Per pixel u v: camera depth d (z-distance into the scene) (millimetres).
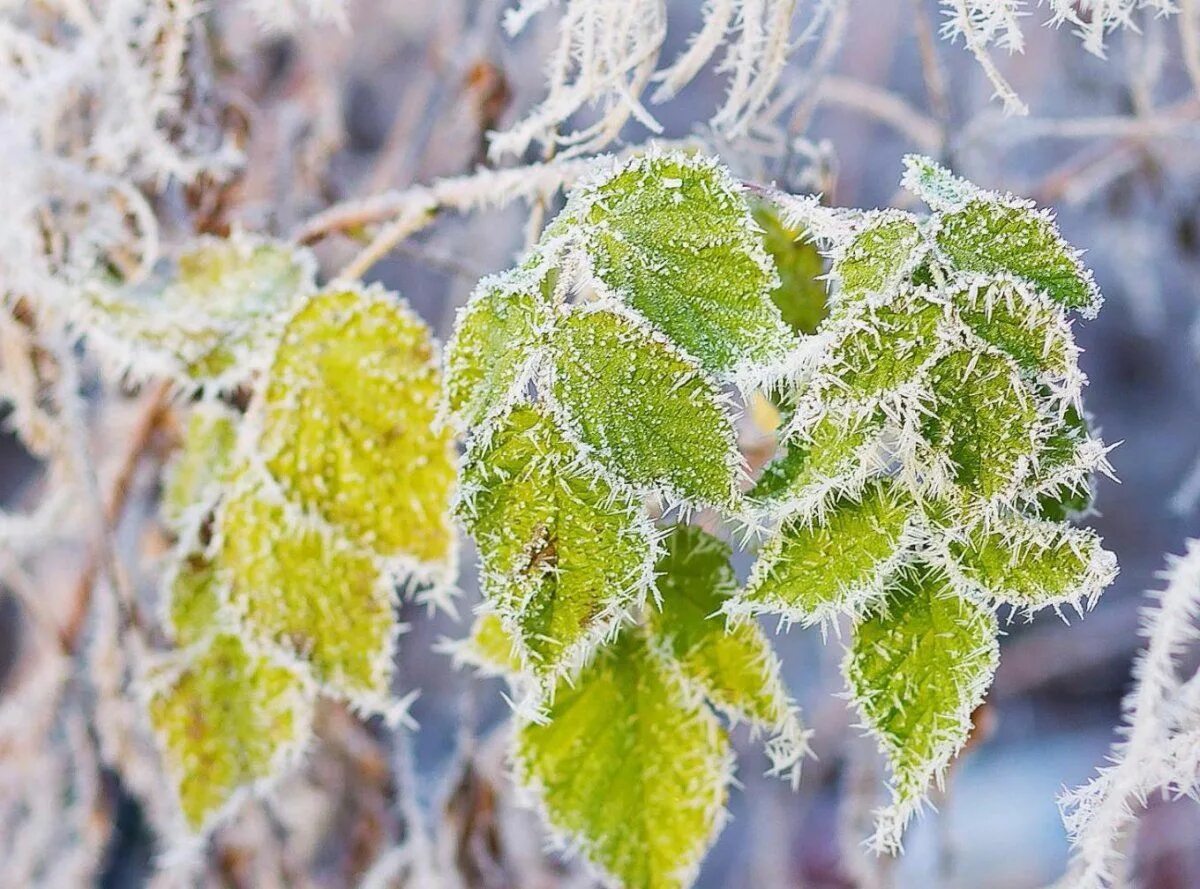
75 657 709
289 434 512
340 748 740
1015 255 450
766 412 520
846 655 451
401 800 667
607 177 450
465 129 710
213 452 556
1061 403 452
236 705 542
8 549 685
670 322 443
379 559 510
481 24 695
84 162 605
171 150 583
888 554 446
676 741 495
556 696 494
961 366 443
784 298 514
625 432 435
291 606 514
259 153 691
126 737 692
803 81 575
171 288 543
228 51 670
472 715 688
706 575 493
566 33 522
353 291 517
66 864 741
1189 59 576
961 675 450
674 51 750
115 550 635
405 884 708
